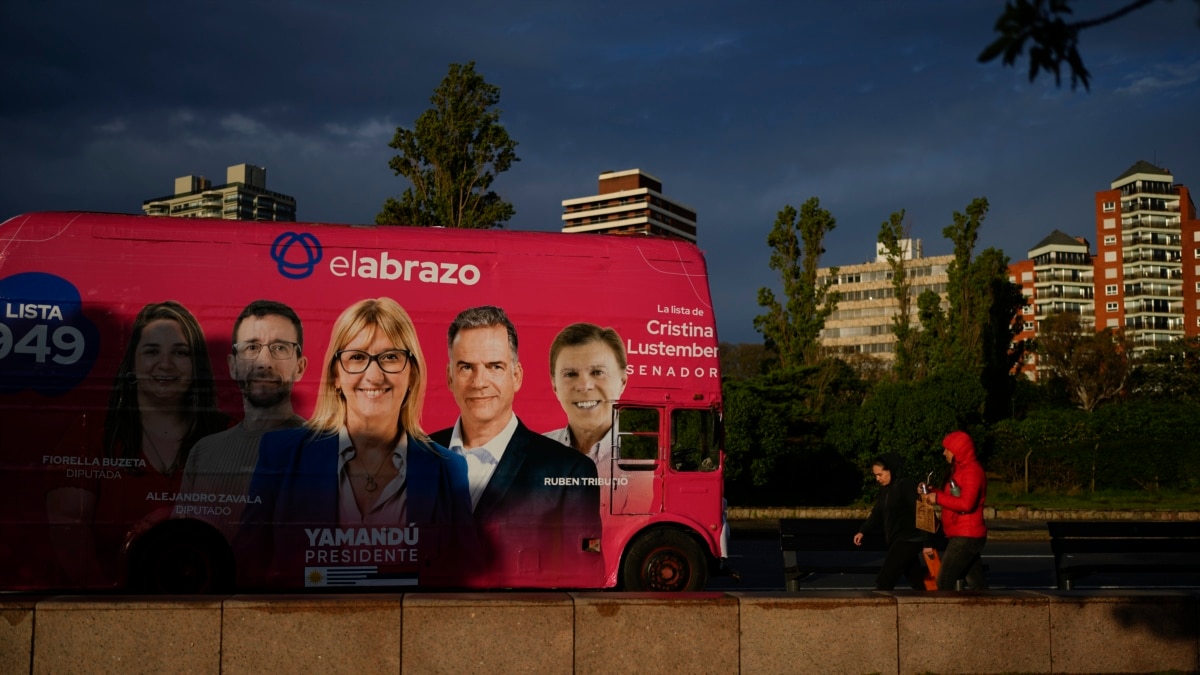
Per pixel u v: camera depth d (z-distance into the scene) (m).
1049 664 8.52
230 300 11.97
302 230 12.27
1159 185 133.88
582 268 12.70
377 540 11.94
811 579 16.75
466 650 7.89
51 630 7.56
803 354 39.09
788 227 39.62
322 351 12.05
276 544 11.77
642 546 12.52
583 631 8.02
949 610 8.46
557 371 12.46
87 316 11.73
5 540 11.42
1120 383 78.31
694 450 12.70
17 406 11.53
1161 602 8.68
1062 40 4.20
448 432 12.19
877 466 11.16
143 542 11.63
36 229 11.82
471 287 12.42
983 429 33.25
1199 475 35.34
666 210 149.00
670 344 12.76
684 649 8.13
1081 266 137.75
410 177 27.33
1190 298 132.38
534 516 12.23
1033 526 26.73
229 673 7.66
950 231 42.88
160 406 11.72
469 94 27.39
